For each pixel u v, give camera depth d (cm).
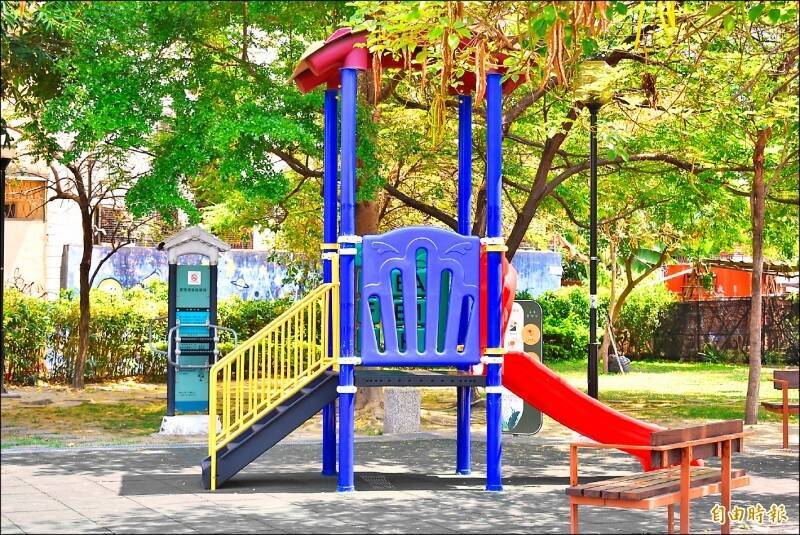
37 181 2367
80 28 1409
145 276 2570
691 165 1803
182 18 1407
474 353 1058
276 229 2016
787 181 1939
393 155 1745
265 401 1073
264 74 1498
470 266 1064
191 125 1423
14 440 1383
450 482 1091
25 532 811
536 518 886
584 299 3288
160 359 2303
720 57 1506
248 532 816
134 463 1205
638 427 1096
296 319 1084
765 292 3591
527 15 977
